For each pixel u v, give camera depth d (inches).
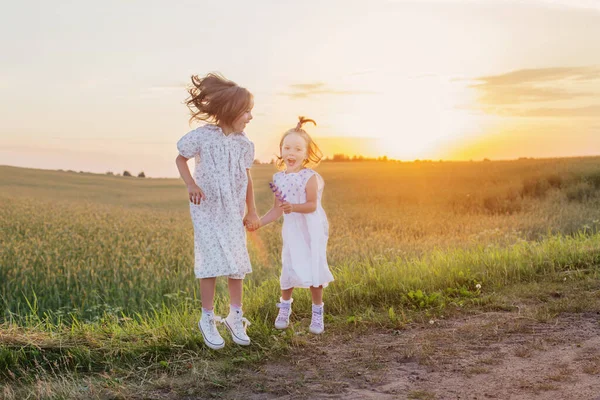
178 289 424.2
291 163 201.2
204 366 165.6
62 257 525.3
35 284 441.4
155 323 212.7
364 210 1042.1
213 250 174.1
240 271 177.2
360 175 1605.6
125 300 414.3
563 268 284.7
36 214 918.4
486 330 193.6
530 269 275.9
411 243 649.6
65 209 1066.1
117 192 1930.4
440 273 272.1
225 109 177.6
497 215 956.0
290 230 195.8
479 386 146.8
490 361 163.9
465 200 1117.7
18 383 157.9
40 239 649.0
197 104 181.6
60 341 179.5
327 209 1075.3
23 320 358.0
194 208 177.3
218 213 176.2
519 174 1262.3
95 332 193.5
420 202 1133.1
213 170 176.1
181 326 195.2
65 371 166.6
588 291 238.1
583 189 1078.4
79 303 407.2
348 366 166.1
